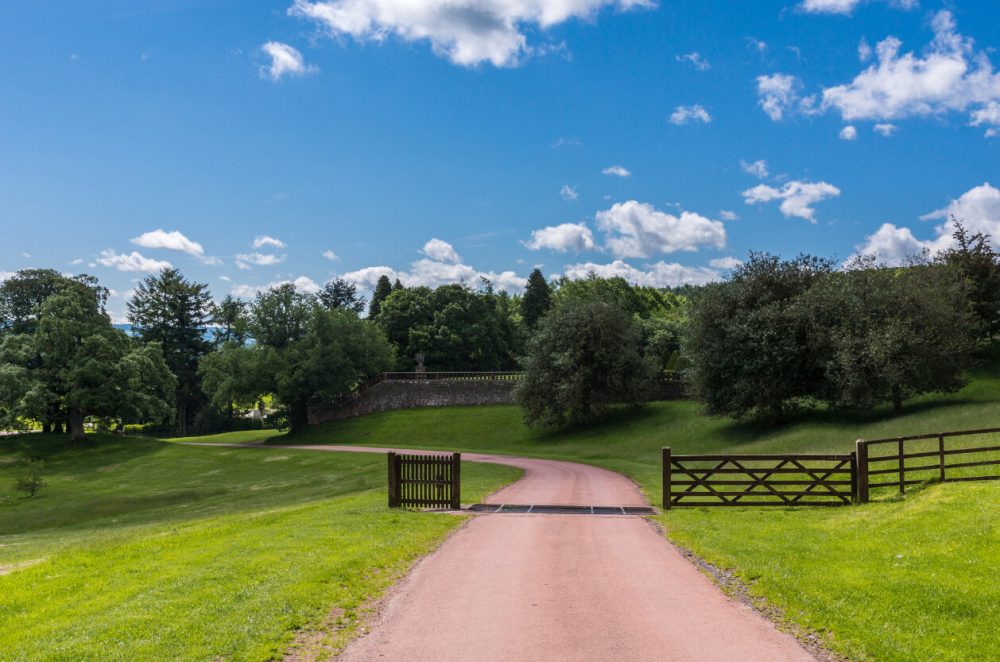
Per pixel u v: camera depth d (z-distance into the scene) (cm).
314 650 781
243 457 5566
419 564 1221
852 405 4338
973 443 2400
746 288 4869
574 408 6244
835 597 930
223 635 811
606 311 6162
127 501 3728
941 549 1135
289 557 1205
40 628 852
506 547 1379
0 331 7156
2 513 3828
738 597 988
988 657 716
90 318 6681
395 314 9862
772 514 1708
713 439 4962
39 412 6059
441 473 2016
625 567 1188
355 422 7544
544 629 847
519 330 11106
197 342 9706
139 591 1010
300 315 7681
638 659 743
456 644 796
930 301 4222
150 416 7119
